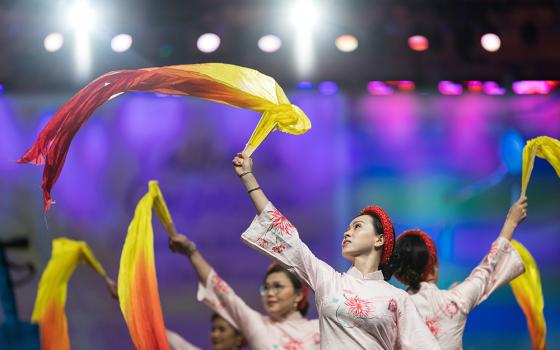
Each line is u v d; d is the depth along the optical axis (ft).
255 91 29.48
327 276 27.68
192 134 65.67
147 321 31.96
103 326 63.87
